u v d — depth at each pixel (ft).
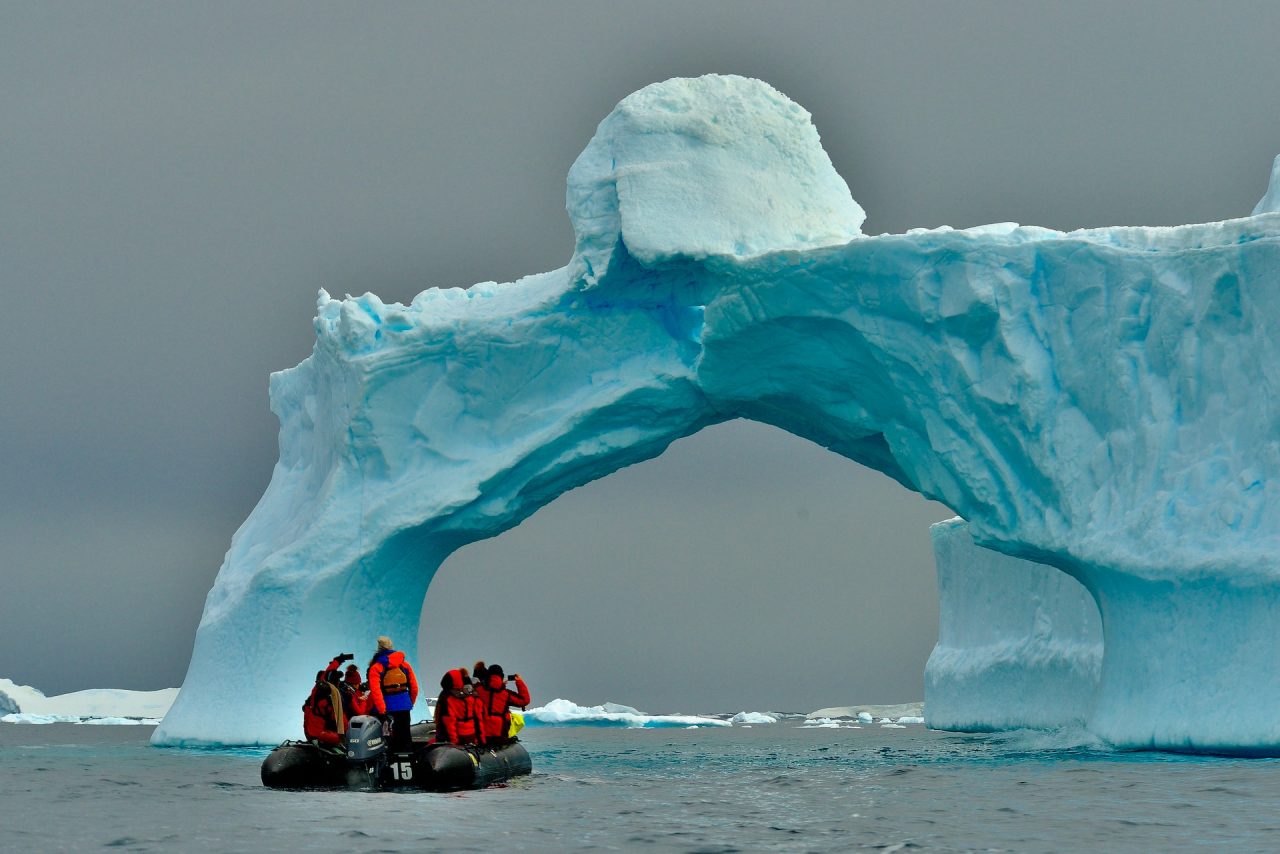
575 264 123.95
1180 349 101.91
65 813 72.79
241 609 125.80
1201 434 100.58
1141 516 100.78
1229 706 94.58
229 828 65.46
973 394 110.83
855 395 121.49
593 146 124.98
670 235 118.01
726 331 118.32
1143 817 67.51
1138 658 101.86
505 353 125.39
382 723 82.23
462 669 88.84
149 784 89.51
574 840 61.46
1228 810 69.46
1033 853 57.47
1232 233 101.55
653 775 96.43
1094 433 106.11
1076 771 90.68
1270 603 93.97
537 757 121.49
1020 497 110.11
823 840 61.41
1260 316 98.27
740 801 77.10
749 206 119.96
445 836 62.64
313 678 122.83
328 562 123.54
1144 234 105.81
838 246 112.47
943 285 110.73
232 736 122.62
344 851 58.59
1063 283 107.96
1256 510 96.02
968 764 100.89
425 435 125.70
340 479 126.11
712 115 122.21
